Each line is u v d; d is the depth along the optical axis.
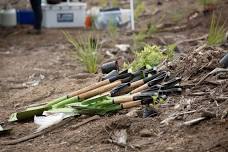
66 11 12.01
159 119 4.54
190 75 5.47
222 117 4.28
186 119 4.43
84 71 7.36
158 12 12.55
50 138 4.59
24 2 13.48
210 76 5.28
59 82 6.73
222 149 3.80
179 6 12.77
